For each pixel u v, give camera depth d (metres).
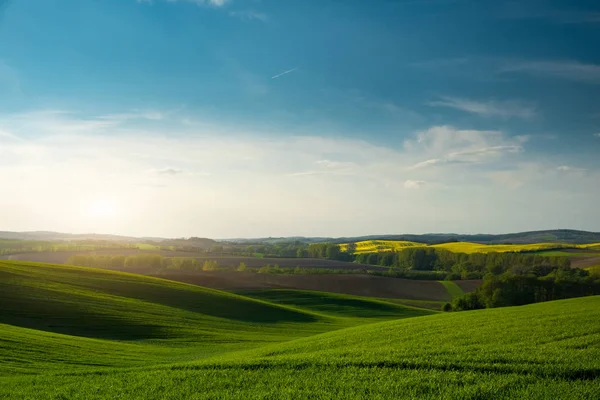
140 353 35.59
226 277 111.69
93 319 50.16
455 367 18.28
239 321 63.28
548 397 14.12
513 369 17.41
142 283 76.88
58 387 19.20
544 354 19.48
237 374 19.42
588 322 27.81
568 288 79.19
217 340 46.66
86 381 20.14
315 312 84.62
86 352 33.12
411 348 23.59
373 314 86.50
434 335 28.23
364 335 32.31
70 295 59.22
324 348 28.44
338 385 16.73
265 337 51.09
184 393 17.08
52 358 29.45
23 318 46.91
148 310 59.00
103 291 66.38
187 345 43.12
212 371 20.17
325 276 112.25
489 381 16.02
